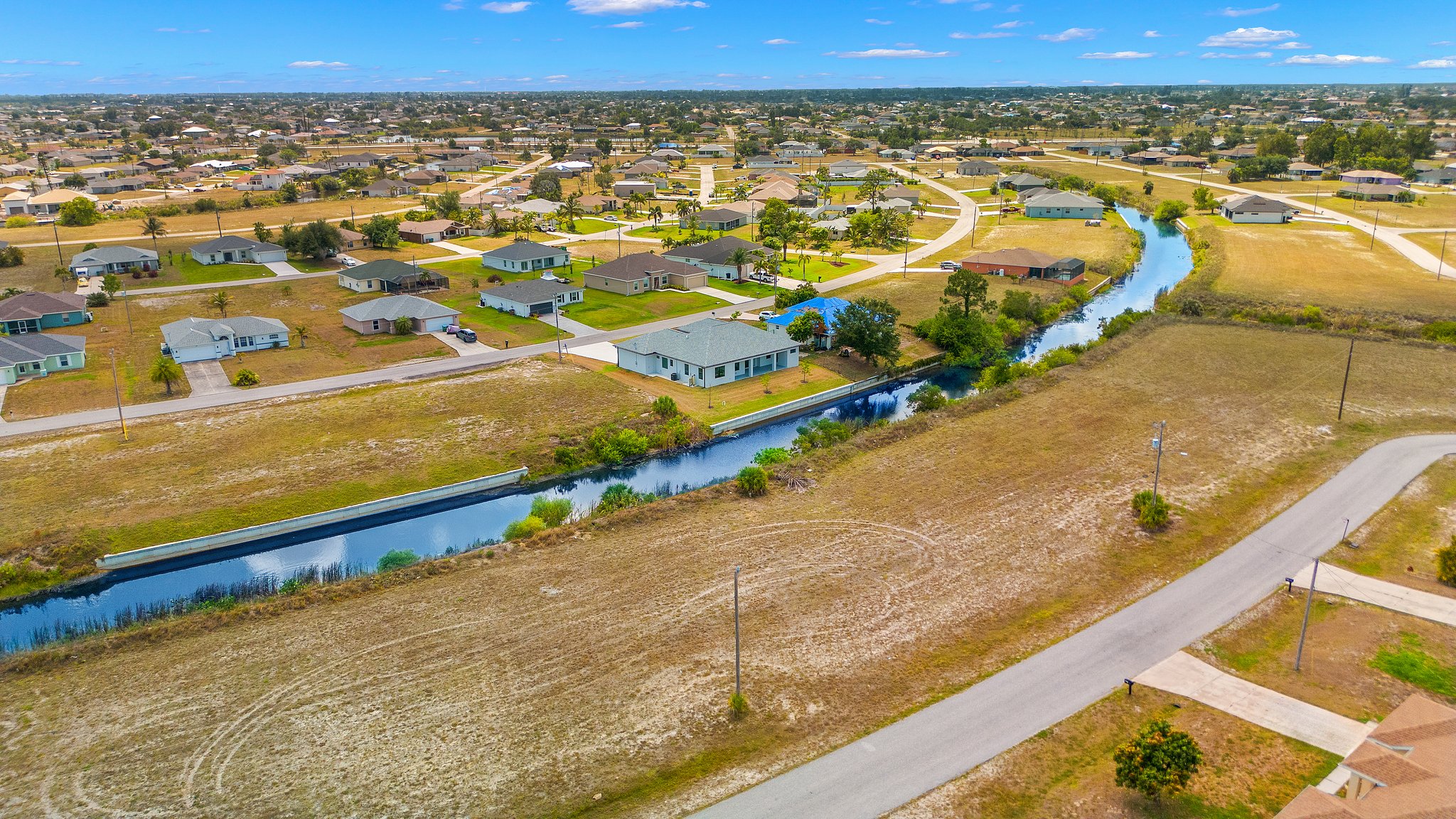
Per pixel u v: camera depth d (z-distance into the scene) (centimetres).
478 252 15650
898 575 5250
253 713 4097
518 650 4547
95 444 7125
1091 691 4144
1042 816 3391
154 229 16650
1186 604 4891
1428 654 4372
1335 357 9381
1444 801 2978
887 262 14912
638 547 5625
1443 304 11425
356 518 6319
